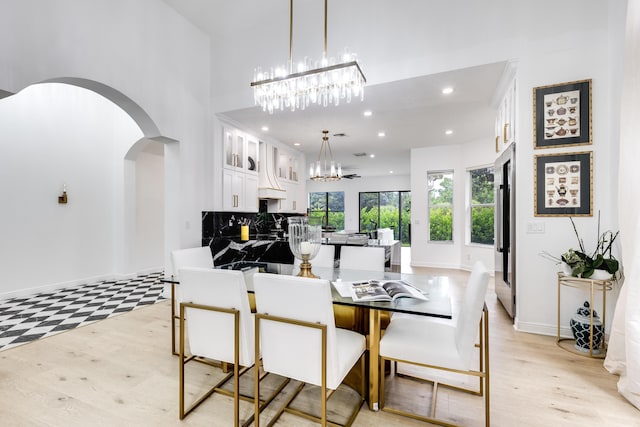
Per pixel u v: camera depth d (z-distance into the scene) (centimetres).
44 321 330
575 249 282
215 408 185
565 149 284
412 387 209
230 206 499
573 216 282
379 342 181
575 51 280
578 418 175
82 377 218
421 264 679
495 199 420
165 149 421
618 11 256
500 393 199
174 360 244
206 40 458
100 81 310
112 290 465
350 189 1138
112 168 548
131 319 337
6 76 240
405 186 1073
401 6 343
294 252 228
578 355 250
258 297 159
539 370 227
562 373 223
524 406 186
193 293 176
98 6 310
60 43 276
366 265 291
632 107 212
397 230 1091
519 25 297
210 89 462
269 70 413
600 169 273
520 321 302
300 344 151
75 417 175
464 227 636
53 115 468
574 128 280
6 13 240
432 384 213
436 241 672
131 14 345
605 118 272
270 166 608
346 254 300
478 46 310
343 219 1159
